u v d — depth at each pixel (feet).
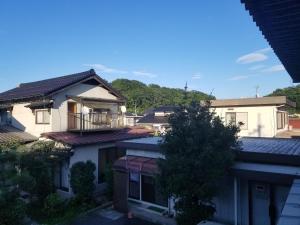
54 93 51.60
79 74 62.03
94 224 35.45
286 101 65.92
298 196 18.19
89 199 44.16
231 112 71.05
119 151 55.16
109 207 41.75
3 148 31.22
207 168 26.18
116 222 35.99
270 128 66.69
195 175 26.25
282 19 13.78
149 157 40.91
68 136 50.26
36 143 47.06
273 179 27.35
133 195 42.73
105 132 59.36
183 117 28.89
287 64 22.34
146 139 47.65
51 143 46.39
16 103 58.65
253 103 68.03
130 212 38.42
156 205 39.73
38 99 53.52
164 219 35.81
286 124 80.53
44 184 41.73
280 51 18.85
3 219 24.16
